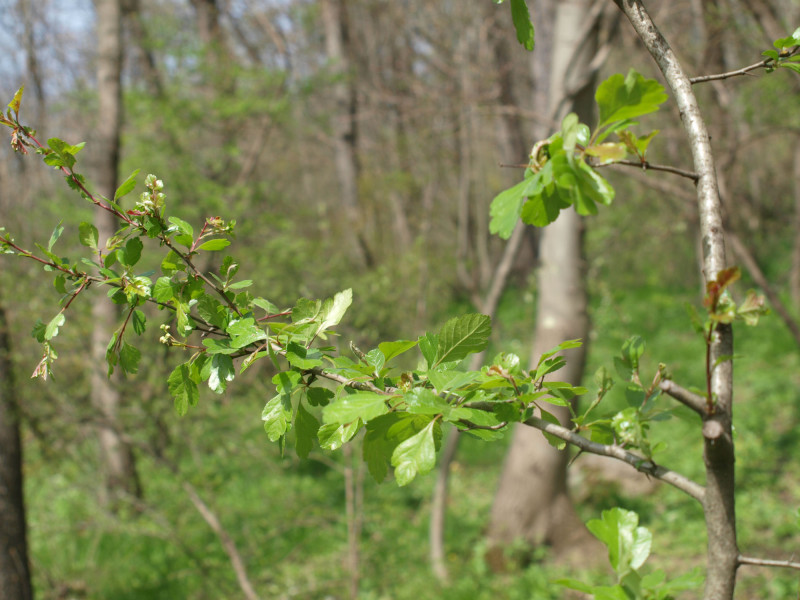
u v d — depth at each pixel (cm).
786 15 714
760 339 1055
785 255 1379
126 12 904
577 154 93
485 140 1296
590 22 543
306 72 1163
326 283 684
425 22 1113
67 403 491
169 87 891
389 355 110
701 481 689
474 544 641
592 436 112
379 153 1284
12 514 364
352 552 525
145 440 527
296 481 691
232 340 107
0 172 600
